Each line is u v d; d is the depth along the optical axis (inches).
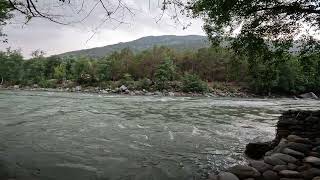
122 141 428.1
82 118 657.6
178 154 361.7
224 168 306.2
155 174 285.4
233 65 485.4
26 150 359.6
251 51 432.8
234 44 436.5
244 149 392.2
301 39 410.6
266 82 465.4
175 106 1071.6
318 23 375.9
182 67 3221.0
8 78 3139.8
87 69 2930.6
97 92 2338.8
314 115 379.2
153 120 663.8
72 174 279.9
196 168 305.6
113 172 289.3
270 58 430.0
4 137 427.2
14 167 291.7
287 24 394.3
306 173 232.5
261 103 1397.6
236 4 380.5
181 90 2461.9
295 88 2598.4
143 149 383.9
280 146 310.7
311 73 446.9
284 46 413.4
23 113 711.1
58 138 434.9
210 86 2674.7
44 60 3420.3
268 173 243.1
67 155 344.2
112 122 610.9
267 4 375.9
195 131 527.5
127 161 327.3
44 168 293.9
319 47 406.3
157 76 2551.7
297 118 387.9
